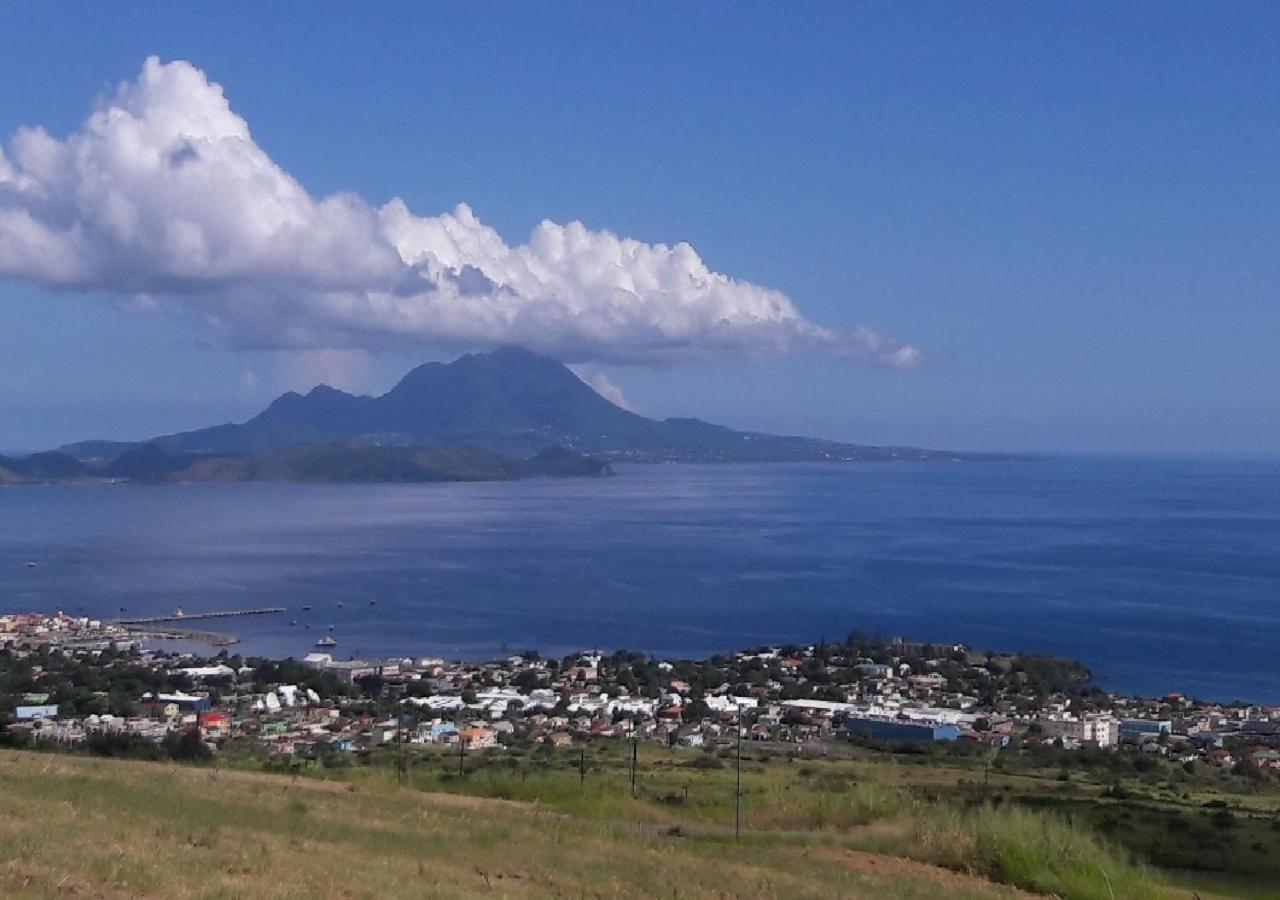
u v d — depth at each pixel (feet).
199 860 42.96
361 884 42.86
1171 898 60.54
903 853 65.57
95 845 42.78
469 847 54.44
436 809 66.49
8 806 48.93
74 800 52.85
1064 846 64.18
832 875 56.90
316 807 61.93
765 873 55.31
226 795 62.44
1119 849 66.85
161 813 52.75
